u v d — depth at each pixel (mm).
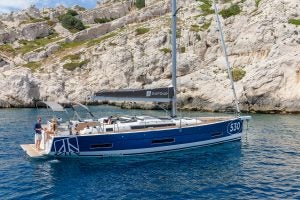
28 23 112000
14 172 21859
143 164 23547
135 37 81438
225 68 62344
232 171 22016
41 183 19828
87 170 22266
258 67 55594
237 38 65812
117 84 72188
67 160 24453
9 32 102625
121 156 25281
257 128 37781
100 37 95000
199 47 70938
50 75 73875
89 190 18719
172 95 27281
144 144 25594
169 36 74562
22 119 47812
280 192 18234
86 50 84500
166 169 22484
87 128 25328
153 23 89125
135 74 71062
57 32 110625
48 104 27016
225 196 17734
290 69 53344
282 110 52438
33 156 24250
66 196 17844
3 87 68250
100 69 76375
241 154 26172
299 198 17359
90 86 72938
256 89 53781
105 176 21094
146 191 18531
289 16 62906
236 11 72500
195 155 25797
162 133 25938
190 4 90688
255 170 22203
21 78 68125
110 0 134375
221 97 55906
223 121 28422
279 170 22156
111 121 26734
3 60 85000
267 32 61344
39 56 89125
